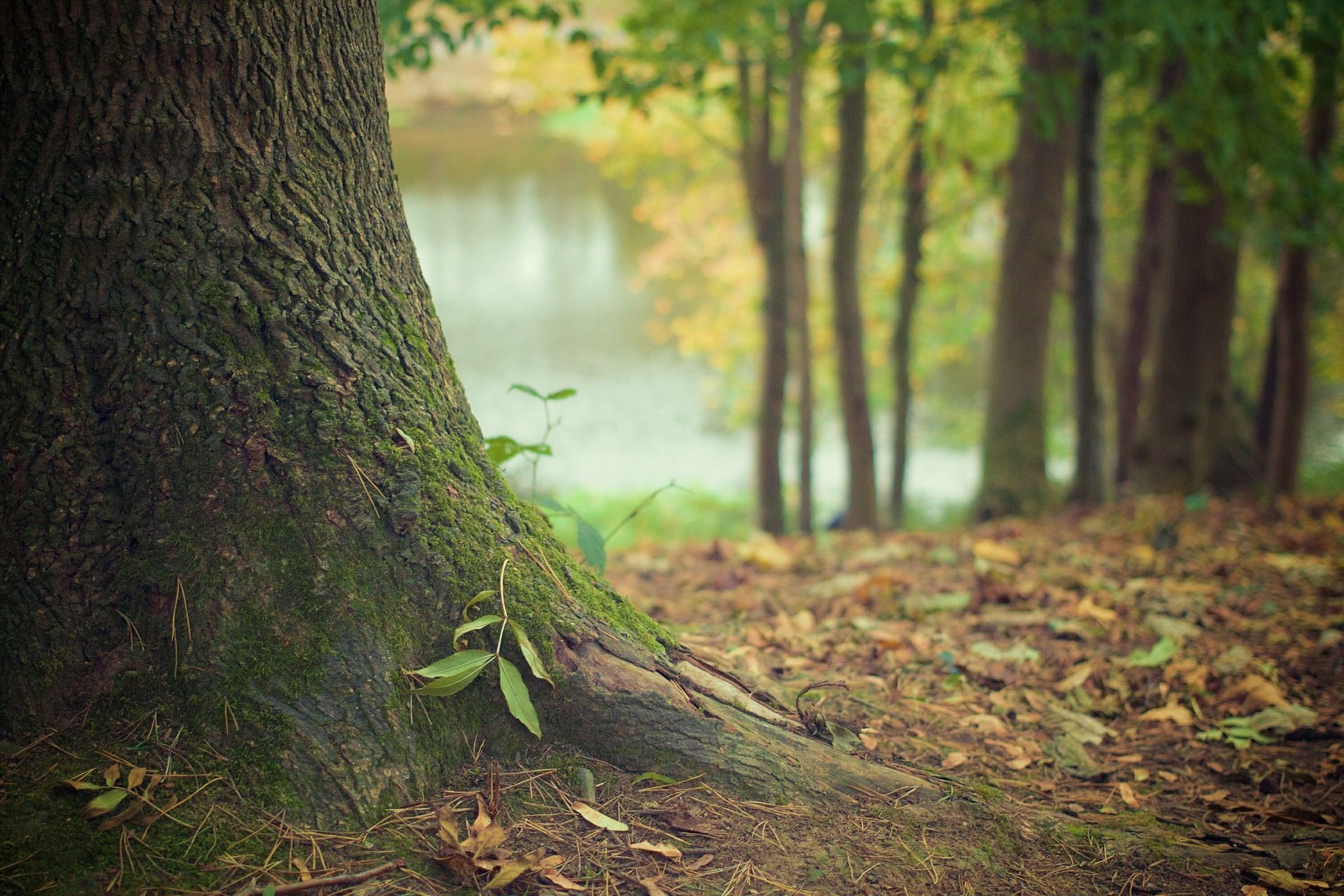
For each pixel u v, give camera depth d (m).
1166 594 4.41
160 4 2.15
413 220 25.11
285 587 2.18
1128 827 2.60
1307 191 7.58
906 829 2.35
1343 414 18.75
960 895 2.16
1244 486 9.02
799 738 2.59
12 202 2.19
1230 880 2.35
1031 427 8.90
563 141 24.50
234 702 2.11
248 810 2.02
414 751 2.19
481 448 2.60
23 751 2.05
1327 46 6.60
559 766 2.33
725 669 2.76
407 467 2.32
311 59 2.33
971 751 2.94
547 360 21.75
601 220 28.20
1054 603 4.26
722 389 18.45
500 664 2.27
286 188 2.29
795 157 9.09
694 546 5.85
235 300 2.22
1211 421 8.94
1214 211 8.58
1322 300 13.97
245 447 2.20
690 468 17.02
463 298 24.88
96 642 2.15
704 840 2.21
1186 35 6.16
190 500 2.18
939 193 13.68
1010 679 3.47
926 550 5.49
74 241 2.17
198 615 2.14
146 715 2.11
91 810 1.94
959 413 19.86
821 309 14.86
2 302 2.18
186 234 2.21
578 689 2.38
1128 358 11.51
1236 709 3.39
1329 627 4.11
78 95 2.16
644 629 2.67
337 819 2.06
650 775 2.35
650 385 20.67
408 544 2.29
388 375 2.38
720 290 16.38
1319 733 3.21
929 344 15.70
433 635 2.30
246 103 2.24
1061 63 8.28
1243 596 4.50
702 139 13.71
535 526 2.62
